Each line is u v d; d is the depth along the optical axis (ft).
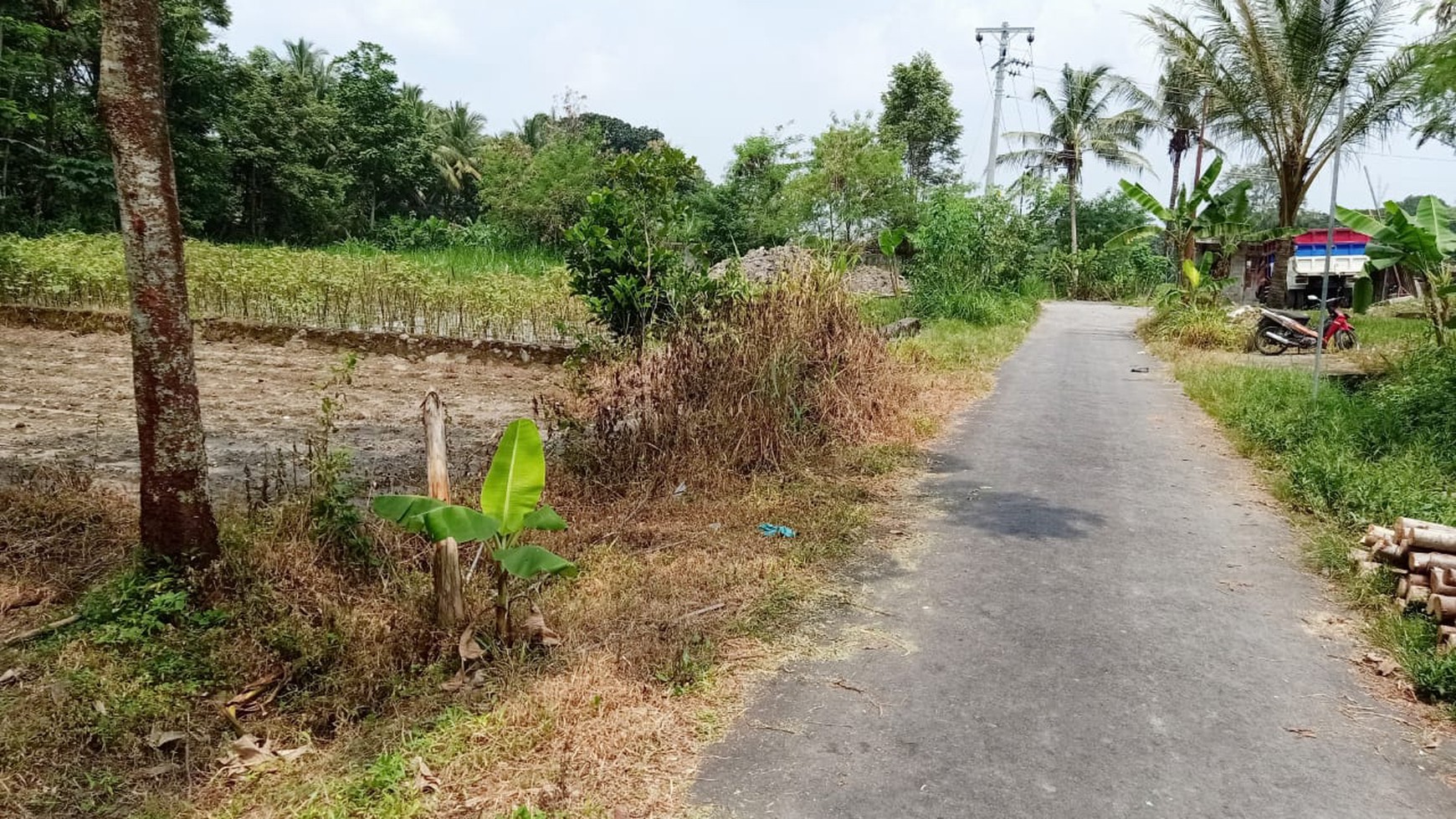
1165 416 31.17
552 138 126.21
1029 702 11.54
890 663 12.55
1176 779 9.93
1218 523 19.10
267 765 10.01
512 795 9.17
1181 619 14.17
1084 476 22.82
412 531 12.26
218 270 47.19
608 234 27.27
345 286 45.65
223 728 10.79
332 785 9.44
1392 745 10.69
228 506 16.07
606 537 16.76
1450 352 31.91
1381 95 52.90
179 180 85.81
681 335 23.31
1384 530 15.97
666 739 10.41
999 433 28.07
